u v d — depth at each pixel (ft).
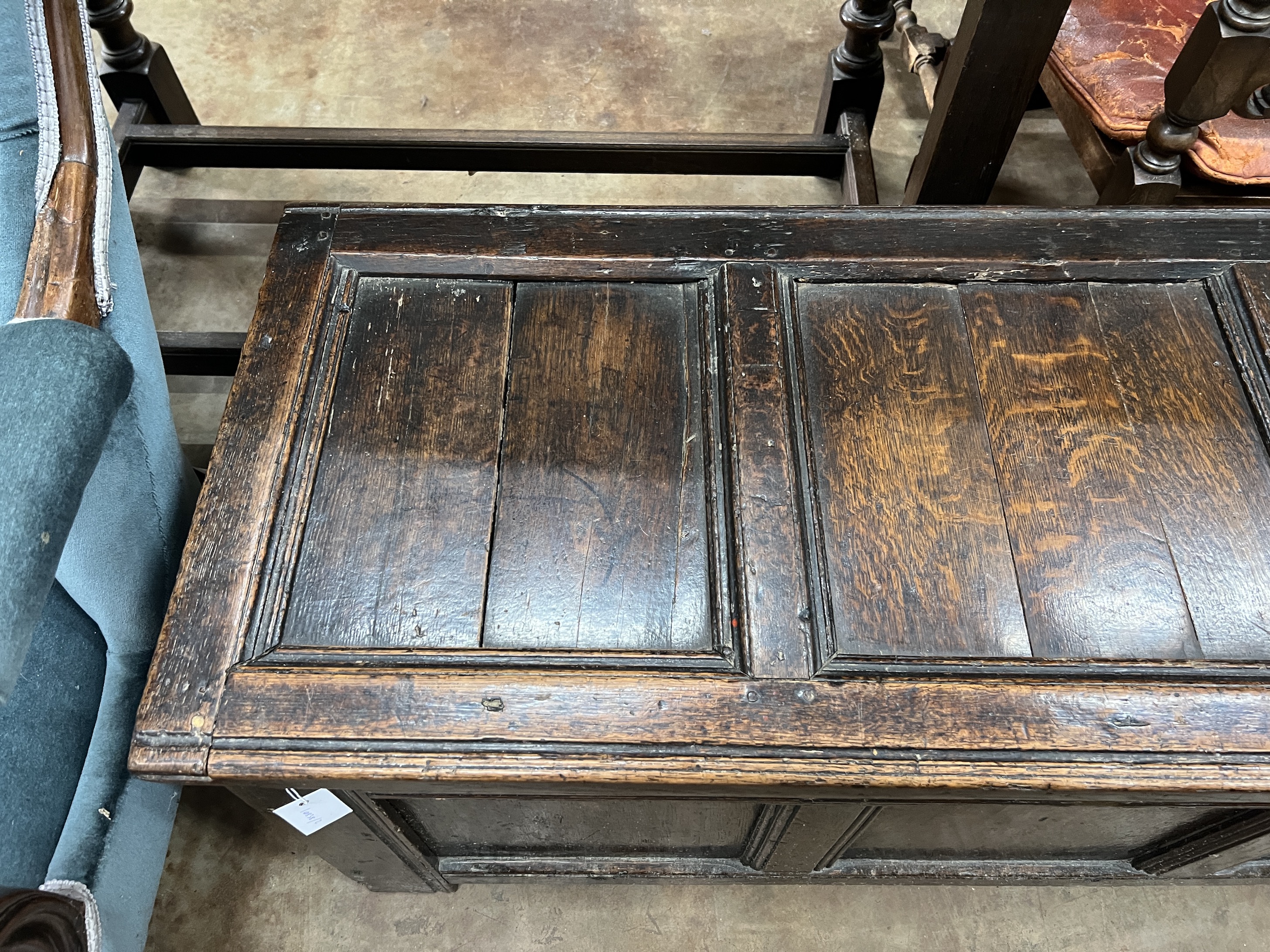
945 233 2.91
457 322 2.73
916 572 2.30
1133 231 2.90
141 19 6.14
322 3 6.26
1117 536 2.36
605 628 2.23
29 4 2.26
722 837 3.14
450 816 2.85
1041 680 2.13
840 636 2.20
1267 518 2.39
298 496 2.37
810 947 3.50
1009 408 2.58
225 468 2.39
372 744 2.04
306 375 2.56
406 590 2.27
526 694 2.10
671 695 2.11
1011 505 2.41
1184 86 3.21
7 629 1.69
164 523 2.66
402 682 2.10
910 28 5.10
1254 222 2.92
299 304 2.70
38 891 2.23
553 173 5.59
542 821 2.92
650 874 3.40
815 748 2.05
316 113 5.74
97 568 2.39
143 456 2.48
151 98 5.01
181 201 5.42
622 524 2.38
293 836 3.65
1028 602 2.26
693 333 2.75
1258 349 2.64
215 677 2.10
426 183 5.54
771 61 6.10
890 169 5.66
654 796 2.26
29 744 2.39
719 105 5.87
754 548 2.30
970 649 2.19
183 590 2.21
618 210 2.97
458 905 3.56
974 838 3.07
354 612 2.23
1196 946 3.50
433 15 6.23
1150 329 2.72
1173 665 2.16
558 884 3.59
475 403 2.58
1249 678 2.15
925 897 3.60
